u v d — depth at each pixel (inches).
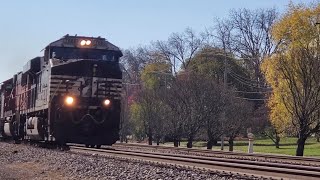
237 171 616.4
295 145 2294.5
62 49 1046.4
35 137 1130.7
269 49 2987.2
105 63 1020.5
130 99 2869.1
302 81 1391.5
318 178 519.8
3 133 1617.9
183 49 3245.6
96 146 1141.1
